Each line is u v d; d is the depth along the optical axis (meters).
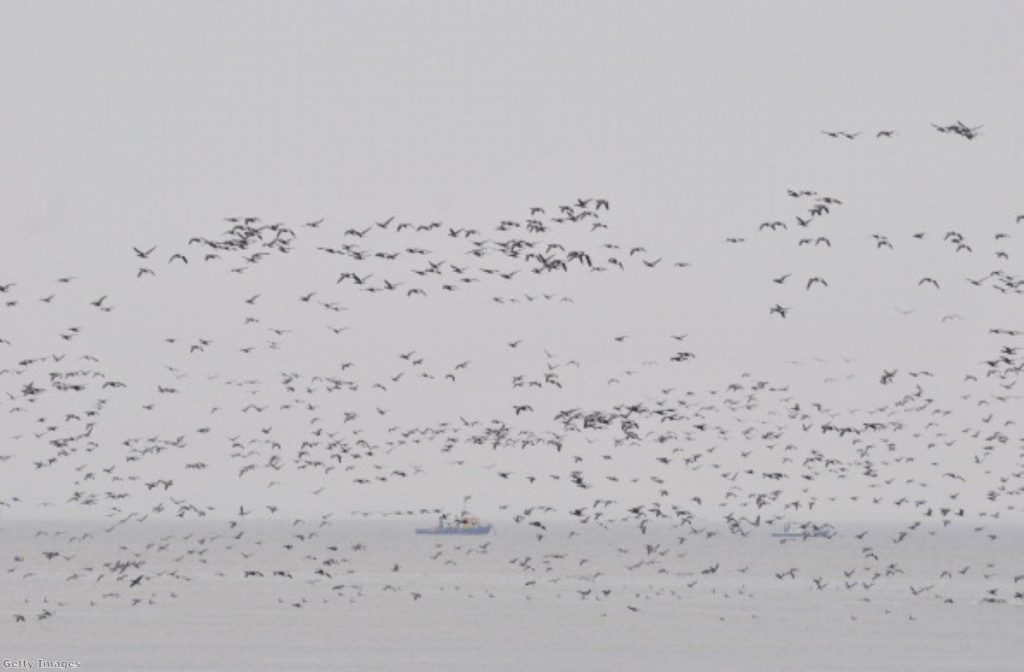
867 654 117.62
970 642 126.38
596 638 128.75
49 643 122.56
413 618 145.25
